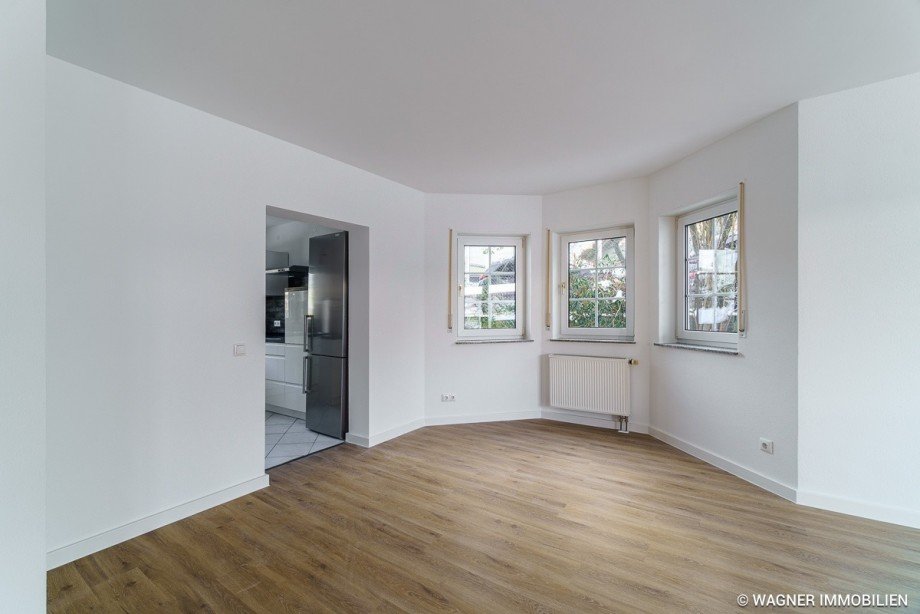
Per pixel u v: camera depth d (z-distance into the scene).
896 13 1.80
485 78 2.30
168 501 2.48
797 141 2.61
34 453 0.91
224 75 2.25
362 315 3.94
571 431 4.32
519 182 4.28
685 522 2.45
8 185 0.88
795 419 2.65
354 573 2.00
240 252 2.86
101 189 2.21
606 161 3.69
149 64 2.13
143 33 1.88
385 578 1.96
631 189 4.23
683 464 3.38
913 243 2.37
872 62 2.21
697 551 2.15
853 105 2.48
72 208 2.12
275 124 2.86
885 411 2.43
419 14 1.77
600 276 4.59
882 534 2.29
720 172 3.23
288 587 1.90
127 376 2.31
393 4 1.70
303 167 3.27
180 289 2.54
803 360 2.62
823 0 1.72
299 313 4.99
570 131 3.03
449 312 4.61
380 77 2.28
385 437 4.04
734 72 2.28
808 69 2.26
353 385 4.01
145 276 2.39
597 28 1.88
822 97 2.56
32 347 0.91
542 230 4.78
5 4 0.88
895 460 2.41
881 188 2.43
